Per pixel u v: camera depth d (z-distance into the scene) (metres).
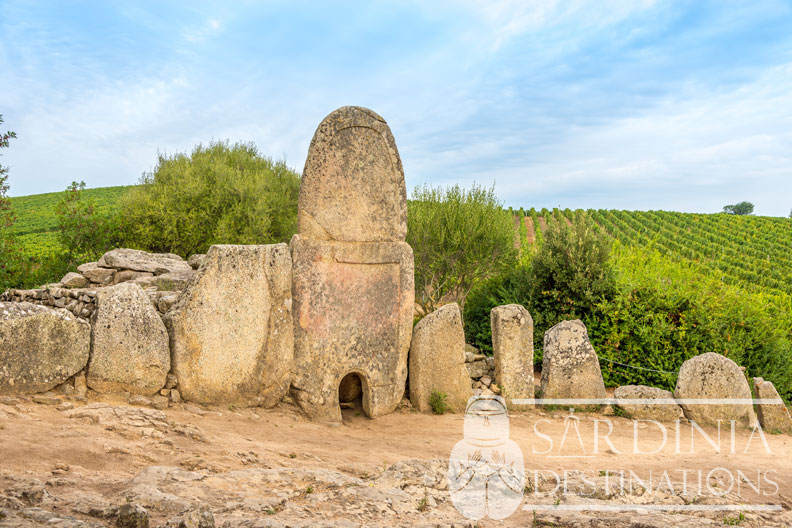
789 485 6.96
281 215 25.62
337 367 9.89
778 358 14.21
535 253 16.70
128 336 7.98
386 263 10.38
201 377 8.62
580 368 11.23
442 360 10.73
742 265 43.22
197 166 25.36
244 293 9.03
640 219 64.75
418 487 6.01
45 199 67.50
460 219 18.27
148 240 21.88
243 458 6.24
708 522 5.30
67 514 3.99
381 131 10.32
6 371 7.02
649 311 14.26
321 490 5.47
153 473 5.04
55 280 17.08
